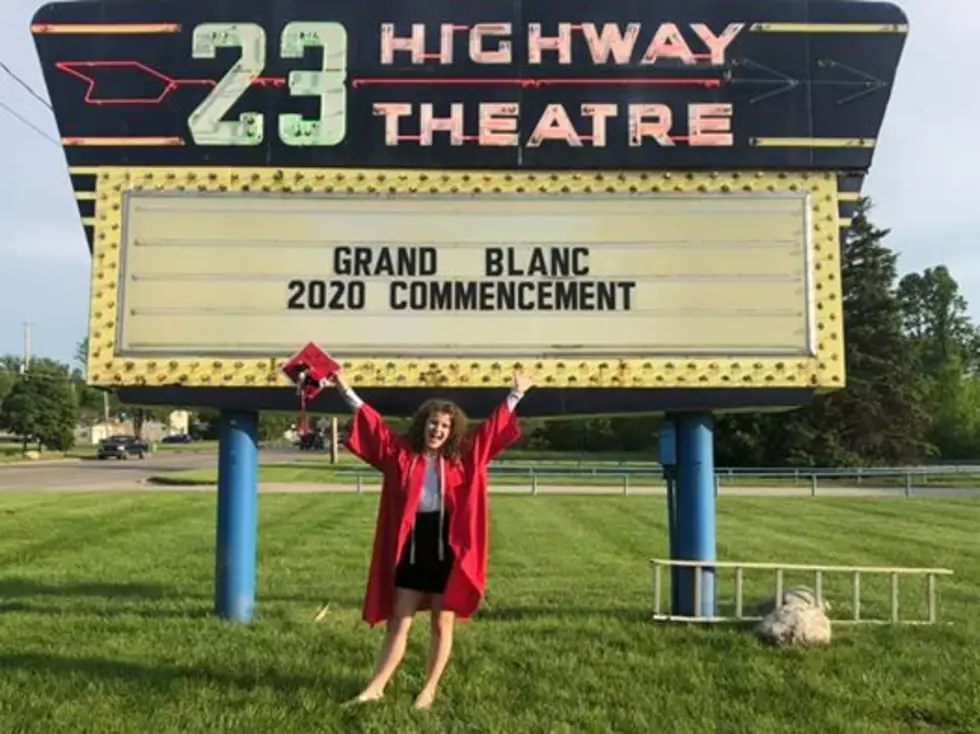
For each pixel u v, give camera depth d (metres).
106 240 6.94
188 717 4.71
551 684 5.43
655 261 7.00
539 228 7.01
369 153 7.05
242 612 7.12
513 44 7.18
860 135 7.13
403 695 5.11
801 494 26.11
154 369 6.83
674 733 4.62
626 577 10.30
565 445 69.19
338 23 7.18
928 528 16.39
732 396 6.99
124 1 7.15
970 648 6.38
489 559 11.88
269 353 6.87
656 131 7.10
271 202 6.98
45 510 17.38
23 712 4.77
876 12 7.21
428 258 6.97
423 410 5.00
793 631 6.36
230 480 7.12
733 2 7.24
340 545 12.99
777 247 7.02
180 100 7.07
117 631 6.68
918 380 51.97
